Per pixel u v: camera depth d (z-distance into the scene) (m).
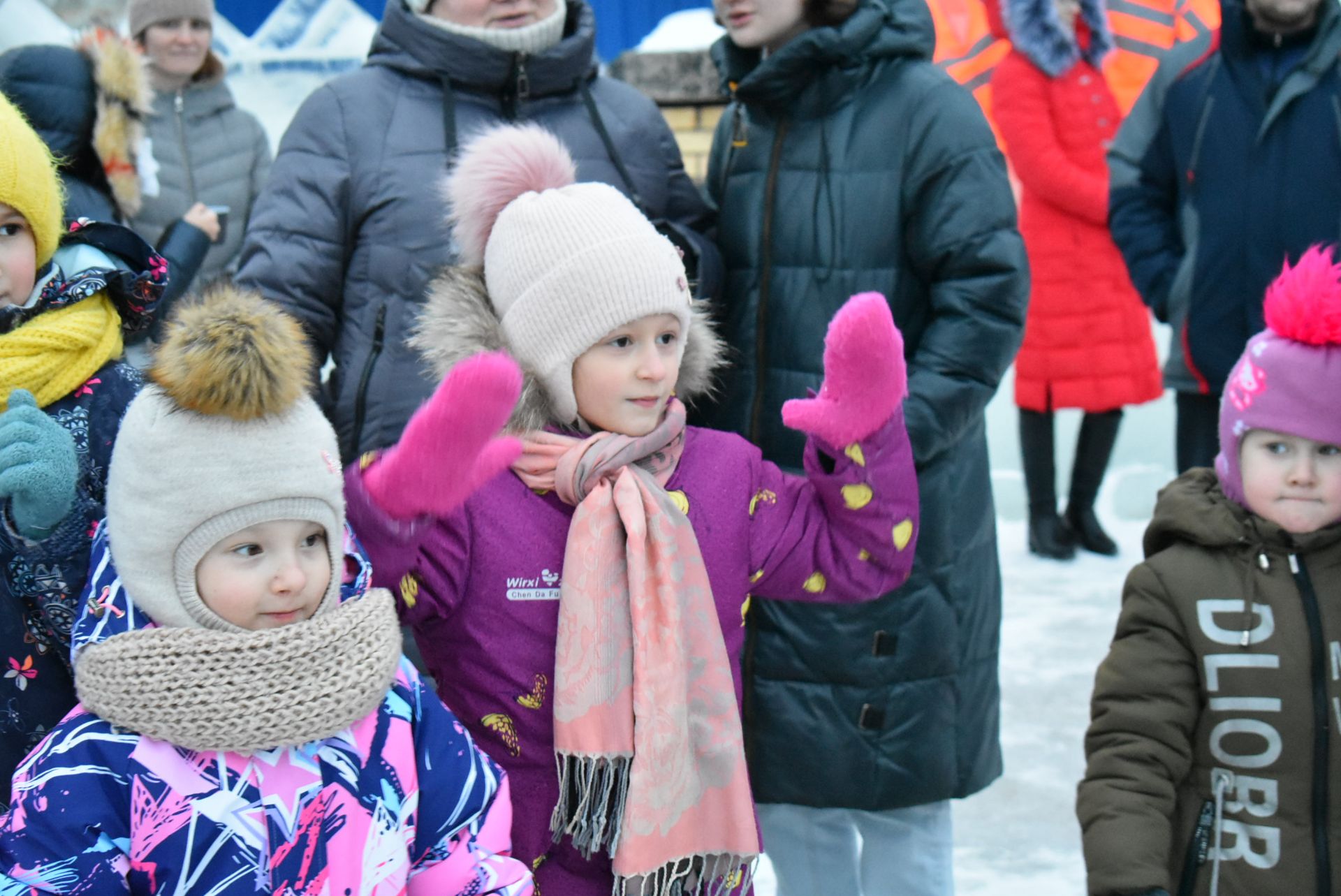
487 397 1.57
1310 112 3.60
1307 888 2.00
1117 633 2.17
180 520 1.50
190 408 1.50
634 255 1.83
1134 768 2.06
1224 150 3.71
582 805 1.76
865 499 1.86
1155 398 5.29
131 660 1.48
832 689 2.60
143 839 1.48
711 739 1.81
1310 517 2.04
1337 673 2.02
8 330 1.87
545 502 1.86
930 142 2.51
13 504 1.63
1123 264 5.15
